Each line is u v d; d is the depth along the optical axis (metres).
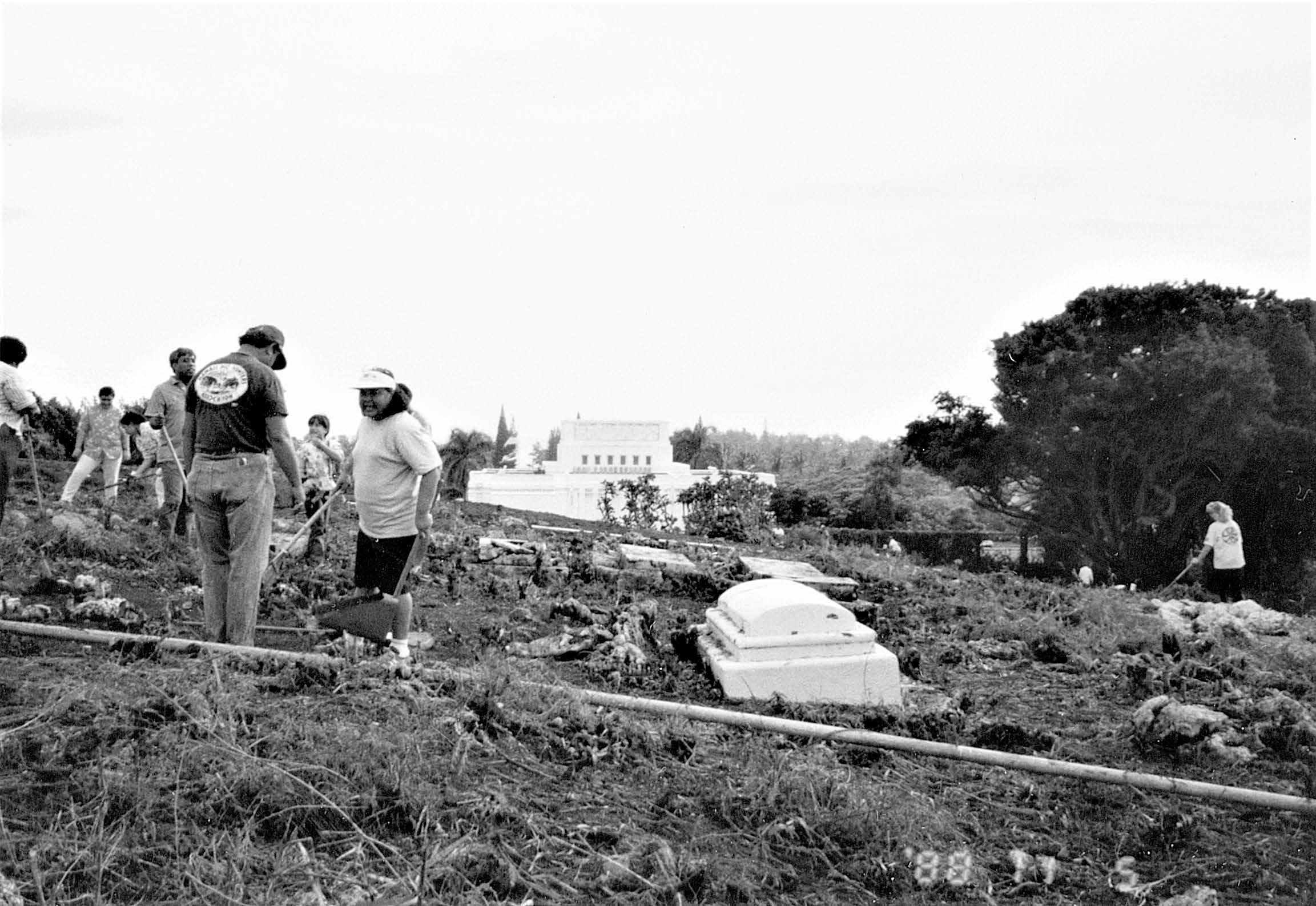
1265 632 10.57
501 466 73.00
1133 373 34.66
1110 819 4.83
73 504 11.73
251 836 3.95
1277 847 4.61
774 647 6.48
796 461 88.81
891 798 4.73
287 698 5.20
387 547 6.16
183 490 9.20
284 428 6.16
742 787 4.78
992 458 38.28
